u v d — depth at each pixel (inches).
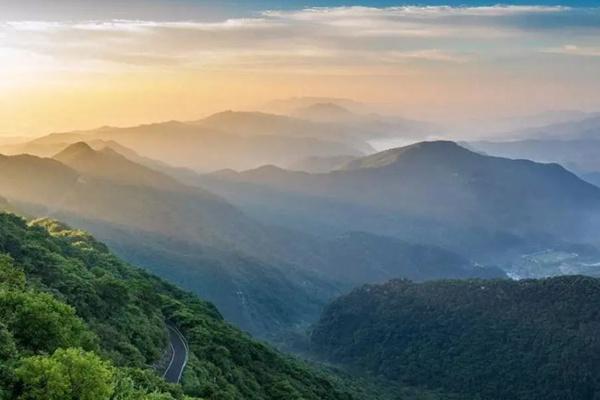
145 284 5408.5
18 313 2541.8
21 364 2196.1
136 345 3882.9
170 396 2689.5
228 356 4717.0
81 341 2780.5
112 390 2276.1
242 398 4074.8
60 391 2114.9
